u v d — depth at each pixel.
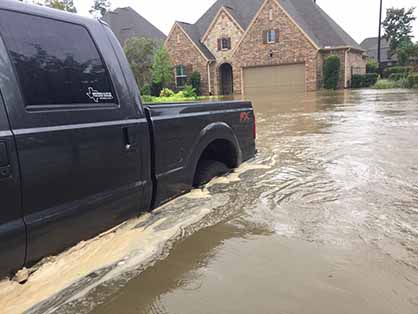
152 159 3.33
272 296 2.30
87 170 2.67
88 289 2.43
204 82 35.44
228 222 3.40
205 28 37.97
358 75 31.77
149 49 34.59
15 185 2.22
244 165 5.14
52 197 2.44
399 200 3.83
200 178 4.27
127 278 2.55
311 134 8.32
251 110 5.34
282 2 32.31
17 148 2.23
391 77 31.73
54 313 2.22
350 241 2.96
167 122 3.50
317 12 34.00
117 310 2.24
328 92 27.27
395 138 7.21
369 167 5.16
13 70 2.31
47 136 2.40
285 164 5.46
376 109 12.94
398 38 48.25
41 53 2.50
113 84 2.98
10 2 2.40
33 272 2.43
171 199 3.67
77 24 2.82
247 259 2.75
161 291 2.40
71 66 2.68
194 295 2.35
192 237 3.12
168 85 35.97
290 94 28.00
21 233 2.27
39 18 2.54
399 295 2.26
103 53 2.97
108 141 2.83
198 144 4.00
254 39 33.12
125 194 3.02
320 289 2.35
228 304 2.24
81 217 2.65
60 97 2.56
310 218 3.43
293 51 31.52
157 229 3.23
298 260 2.71
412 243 2.91
